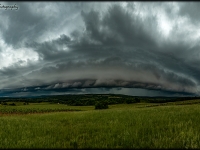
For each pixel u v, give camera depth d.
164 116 10.84
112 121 10.32
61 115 17.31
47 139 6.61
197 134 6.15
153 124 8.55
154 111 15.06
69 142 6.15
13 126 10.16
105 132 7.66
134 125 8.73
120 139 6.20
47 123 11.54
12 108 86.31
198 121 8.71
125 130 7.47
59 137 7.04
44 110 86.50
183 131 6.57
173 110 15.04
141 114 12.91
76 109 97.88
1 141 6.59
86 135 7.32
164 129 7.44
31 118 15.62
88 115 15.20
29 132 8.12
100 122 10.71
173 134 6.47
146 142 5.61
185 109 14.85
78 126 9.73
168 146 5.18
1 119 14.51
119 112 16.11
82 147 5.45
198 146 5.12
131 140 5.93
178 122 8.63
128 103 133.12
